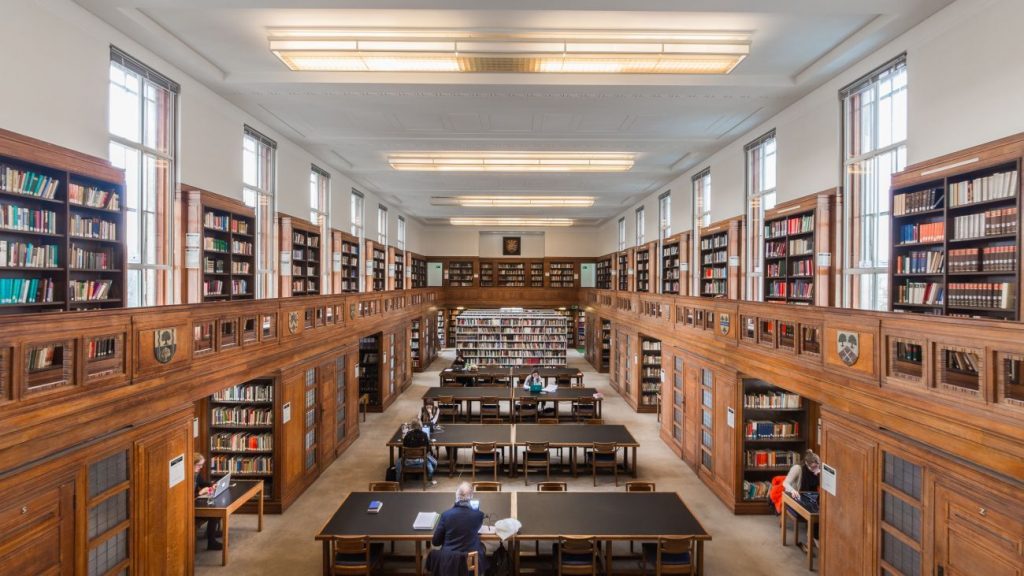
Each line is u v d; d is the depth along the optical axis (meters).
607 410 14.91
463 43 6.75
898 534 4.52
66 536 4.09
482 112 9.37
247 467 8.32
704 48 6.53
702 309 9.55
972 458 3.75
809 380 5.96
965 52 5.44
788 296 8.87
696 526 6.07
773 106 9.05
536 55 6.54
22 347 3.65
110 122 6.45
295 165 11.61
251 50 7.16
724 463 8.63
